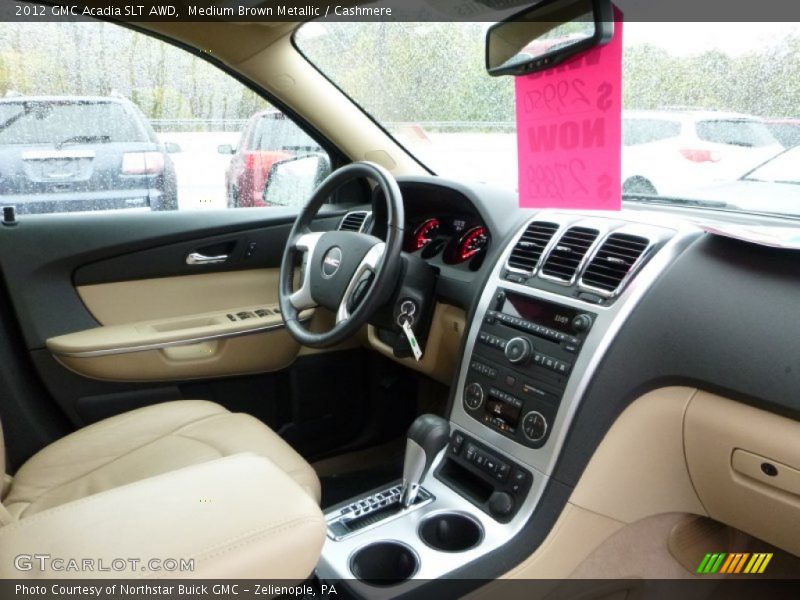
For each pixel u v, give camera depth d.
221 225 1.88
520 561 1.11
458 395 1.36
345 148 2.01
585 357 1.15
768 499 1.06
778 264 1.04
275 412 1.94
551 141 1.11
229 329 1.76
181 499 0.74
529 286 1.30
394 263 1.33
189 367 1.75
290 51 1.83
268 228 1.97
